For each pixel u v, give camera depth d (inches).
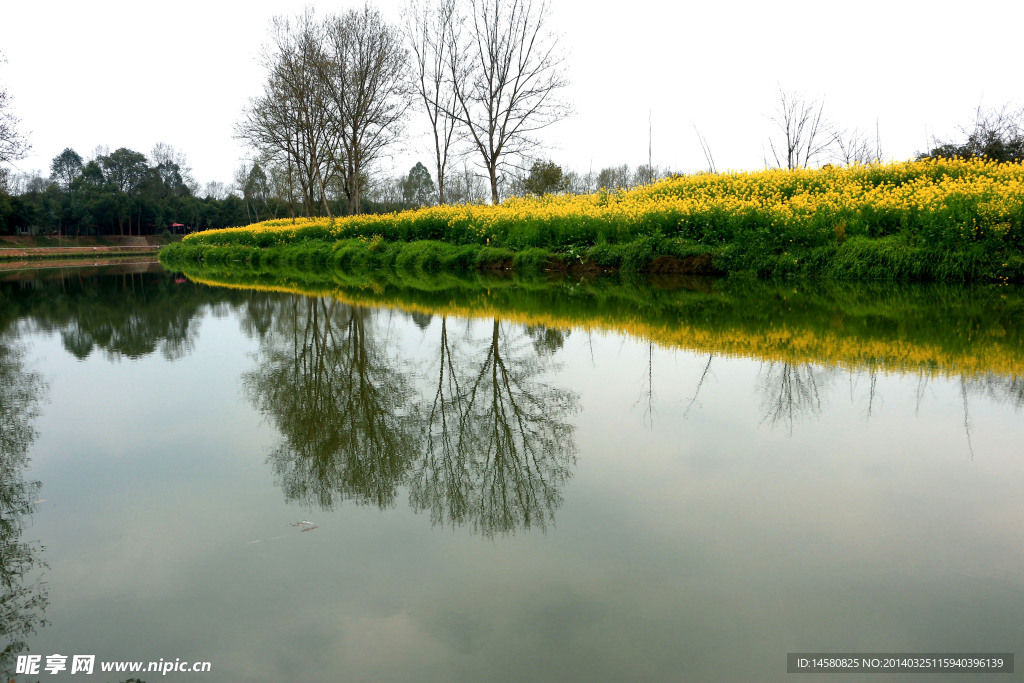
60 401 155.3
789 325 243.9
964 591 67.7
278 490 99.5
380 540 82.3
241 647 61.5
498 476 103.6
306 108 1108.5
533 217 596.4
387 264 669.9
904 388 146.4
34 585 73.5
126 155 2763.3
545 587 69.9
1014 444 109.5
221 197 3486.7
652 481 98.3
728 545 77.8
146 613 67.6
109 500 96.3
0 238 1955.0
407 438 124.8
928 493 91.0
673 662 57.1
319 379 178.1
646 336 230.4
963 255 366.9
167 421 137.9
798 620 63.0
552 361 193.9
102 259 1316.4
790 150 1051.3
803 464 103.0
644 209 534.6
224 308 354.6
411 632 62.9
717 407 137.0
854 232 434.3
